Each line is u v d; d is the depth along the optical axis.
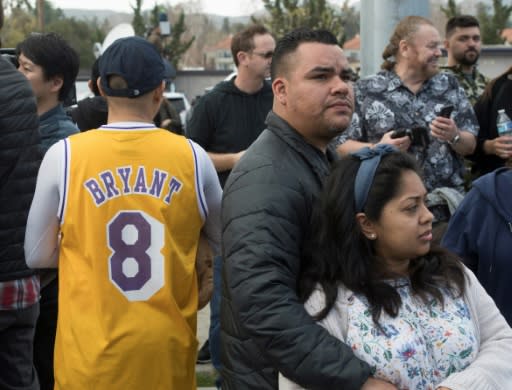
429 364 2.41
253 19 29.56
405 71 4.75
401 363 2.37
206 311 6.65
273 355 2.40
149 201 2.95
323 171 2.72
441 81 4.81
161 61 3.10
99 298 2.89
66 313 2.94
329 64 2.68
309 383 2.36
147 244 2.93
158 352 2.91
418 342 2.40
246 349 2.57
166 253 2.94
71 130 4.27
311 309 2.47
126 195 2.94
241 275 2.46
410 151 4.55
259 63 5.06
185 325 2.99
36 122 3.46
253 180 2.58
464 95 4.90
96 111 4.50
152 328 2.90
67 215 2.94
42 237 3.04
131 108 3.04
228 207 2.58
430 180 4.64
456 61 5.96
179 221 3.00
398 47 4.76
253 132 5.16
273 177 2.58
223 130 5.13
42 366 4.13
